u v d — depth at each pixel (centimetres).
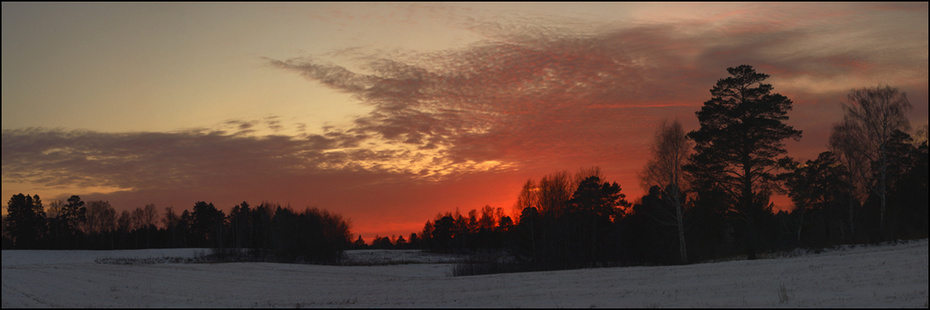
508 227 10975
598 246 7256
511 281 3791
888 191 5138
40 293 3653
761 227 5284
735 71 4819
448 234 12388
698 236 5797
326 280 4688
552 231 6875
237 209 13038
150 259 7869
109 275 4869
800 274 3259
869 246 4697
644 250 6806
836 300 2331
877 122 5050
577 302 2564
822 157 6075
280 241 8850
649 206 6419
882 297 2364
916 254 3741
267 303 3023
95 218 11744
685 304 2378
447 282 4050
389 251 12069
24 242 10256
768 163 4609
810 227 6619
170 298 3372
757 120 4575
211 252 9369
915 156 4875
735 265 3947
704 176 4834
